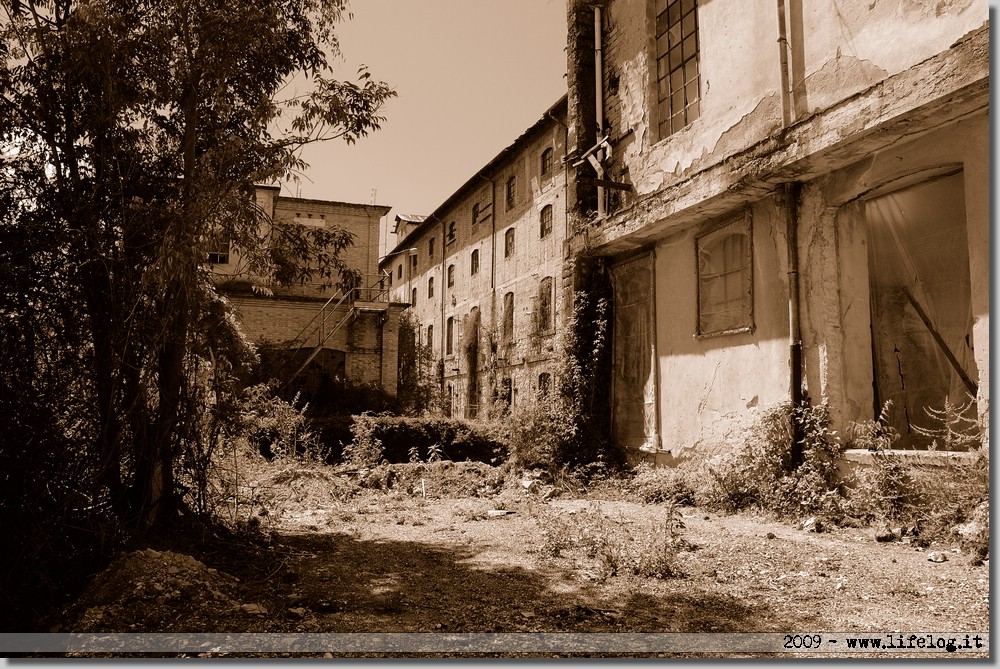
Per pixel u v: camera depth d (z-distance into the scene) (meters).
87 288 5.19
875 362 8.91
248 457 9.56
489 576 5.14
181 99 5.94
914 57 6.59
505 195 25.66
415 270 37.56
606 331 12.73
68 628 3.88
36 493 4.62
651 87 11.67
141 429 5.45
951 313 8.00
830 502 7.27
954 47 5.99
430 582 4.95
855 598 4.38
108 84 5.27
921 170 7.12
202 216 5.49
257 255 6.81
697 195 9.55
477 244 28.25
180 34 5.85
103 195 5.34
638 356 11.95
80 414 5.11
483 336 26.86
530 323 22.73
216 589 4.46
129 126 5.73
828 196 8.04
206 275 6.31
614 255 12.81
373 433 15.65
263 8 6.09
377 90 6.21
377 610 4.21
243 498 7.50
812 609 4.16
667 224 10.59
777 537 6.50
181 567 4.59
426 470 12.29
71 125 5.24
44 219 5.04
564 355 12.95
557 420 12.50
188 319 6.02
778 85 8.47
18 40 5.25
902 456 6.81
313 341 23.48
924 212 8.36
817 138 7.48
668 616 4.07
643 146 11.73
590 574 5.09
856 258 8.12
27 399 4.75
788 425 8.12
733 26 9.45
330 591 4.68
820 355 8.00
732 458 8.65
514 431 12.88
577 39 13.78
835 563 5.26
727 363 9.68
